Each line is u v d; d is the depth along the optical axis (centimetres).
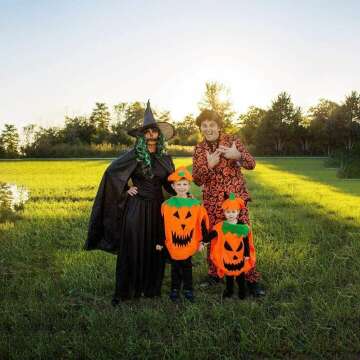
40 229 905
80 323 475
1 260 695
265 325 453
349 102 7594
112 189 541
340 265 656
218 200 578
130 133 553
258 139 8031
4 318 474
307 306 514
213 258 550
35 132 7000
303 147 8012
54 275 632
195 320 470
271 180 2112
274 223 958
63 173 2750
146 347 414
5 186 1806
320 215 1074
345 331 440
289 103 7988
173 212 534
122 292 529
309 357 405
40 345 415
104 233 554
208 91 4869
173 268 544
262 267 646
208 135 584
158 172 549
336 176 2448
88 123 8594
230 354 402
